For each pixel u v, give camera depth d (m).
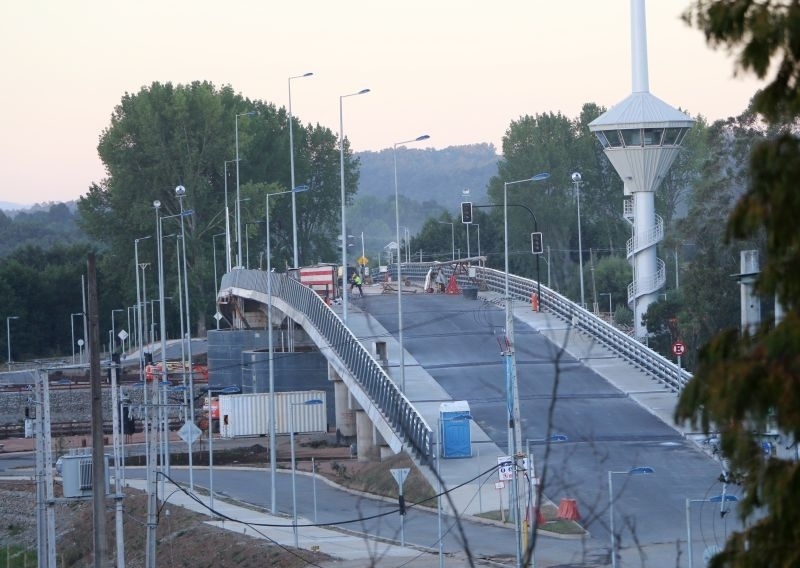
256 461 132.50
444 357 131.38
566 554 70.94
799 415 19.77
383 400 111.81
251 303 184.00
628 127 175.75
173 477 122.12
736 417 20.70
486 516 86.56
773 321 21.48
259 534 86.94
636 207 180.75
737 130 150.38
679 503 83.00
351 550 78.38
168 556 89.38
